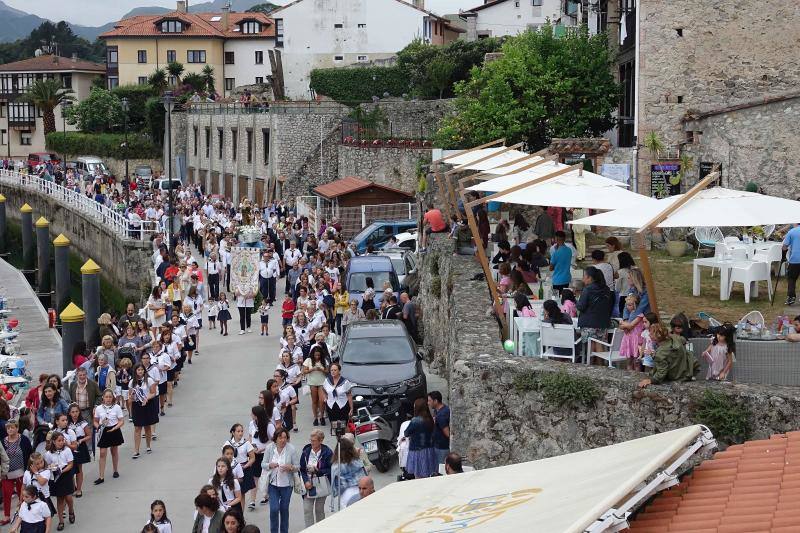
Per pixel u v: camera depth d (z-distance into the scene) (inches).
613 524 277.4
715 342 513.0
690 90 1147.3
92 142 3853.3
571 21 2407.7
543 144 1489.9
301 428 832.3
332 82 3184.1
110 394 740.0
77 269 2432.3
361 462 577.6
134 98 4030.5
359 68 3171.8
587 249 1013.2
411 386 794.8
